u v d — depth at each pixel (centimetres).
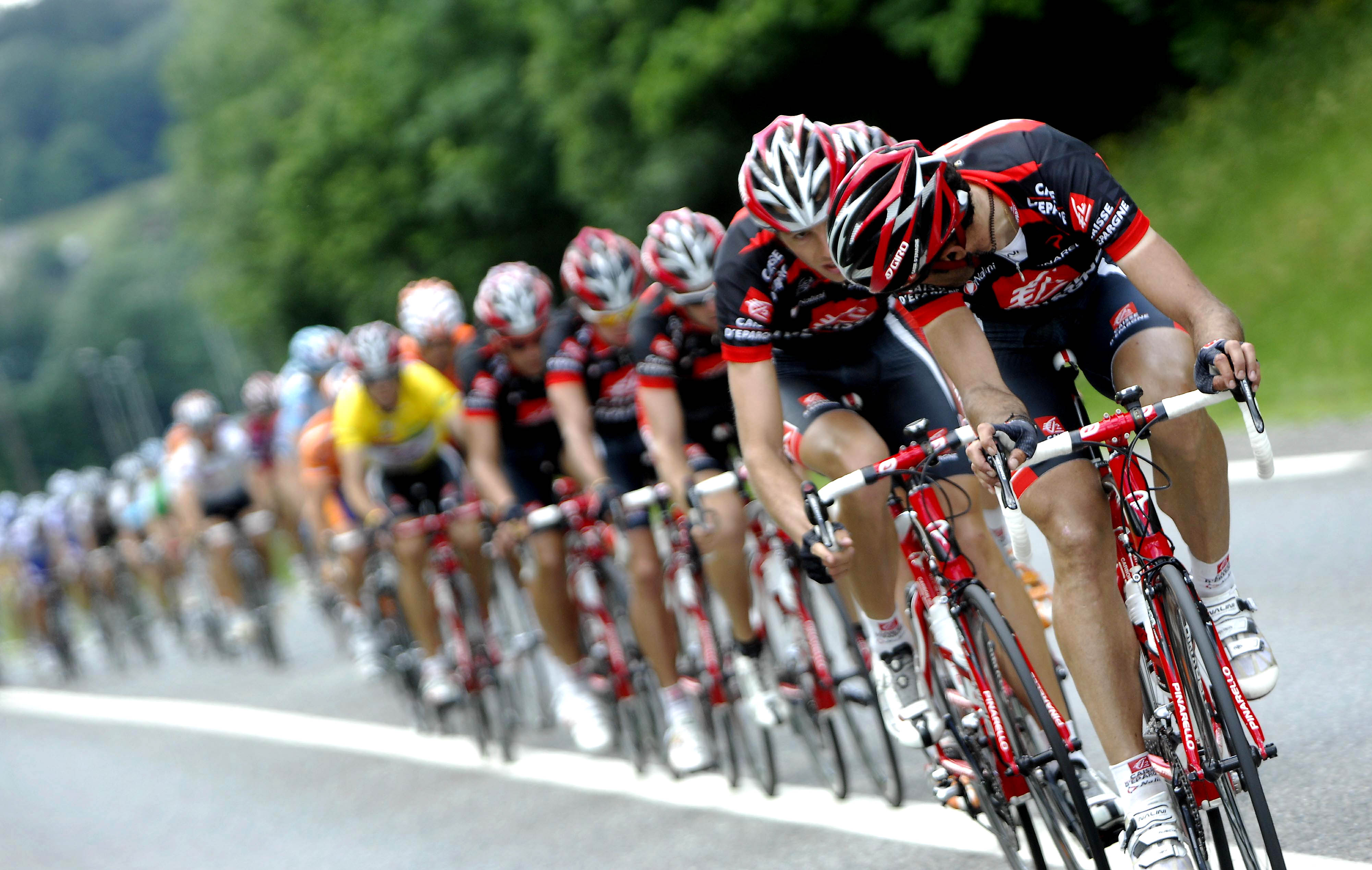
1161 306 952
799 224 1069
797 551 1552
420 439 2527
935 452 982
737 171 6256
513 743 2333
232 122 11912
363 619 3156
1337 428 2986
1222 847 908
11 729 4381
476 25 7988
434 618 2442
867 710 1948
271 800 2370
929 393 1277
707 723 1830
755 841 1513
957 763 1167
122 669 5341
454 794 2105
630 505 1719
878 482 1234
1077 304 1084
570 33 6588
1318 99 4438
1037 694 980
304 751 2753
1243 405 862
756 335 1228
